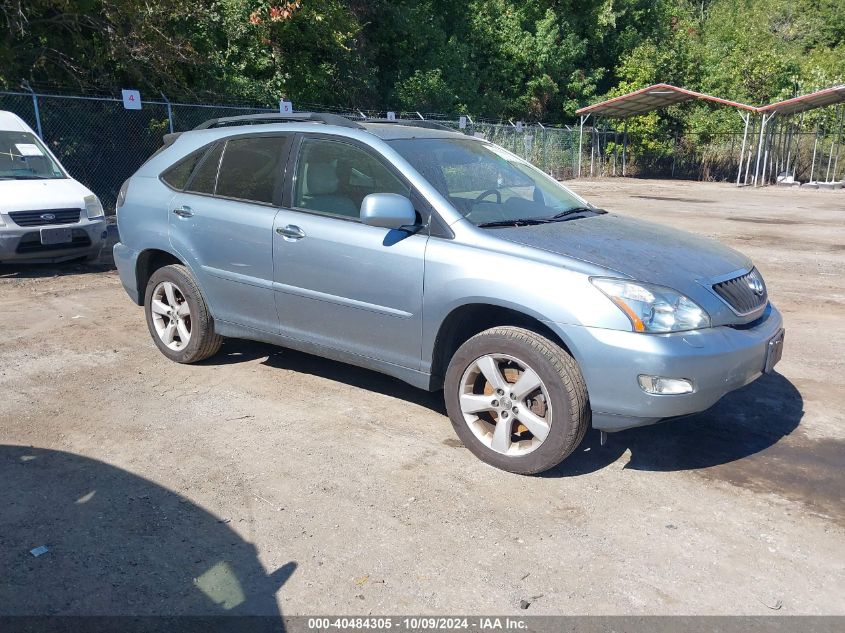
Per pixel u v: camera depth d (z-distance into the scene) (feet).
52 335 21.16
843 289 29.94
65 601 9.50
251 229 16.28
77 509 11.73
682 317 12.25
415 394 17.04
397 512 11.85
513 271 12.80
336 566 10.41
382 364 14.93
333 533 11.21
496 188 15.51
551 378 12.44
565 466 13.64
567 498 12.43
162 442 14.23
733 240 43.75
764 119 96.63
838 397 17.48
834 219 56.39
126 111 54.34
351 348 15.30
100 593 9.69
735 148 109.91
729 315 12.87
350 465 13.42
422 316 13.85
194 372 18.20
